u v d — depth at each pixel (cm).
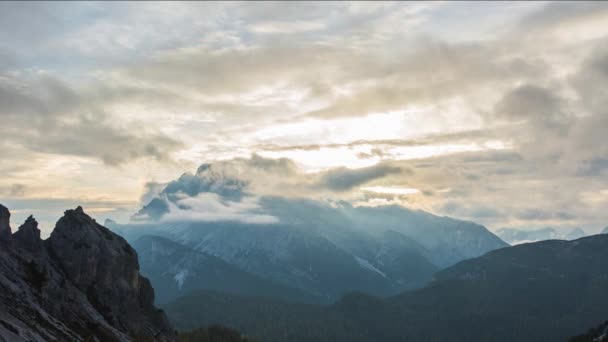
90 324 16438
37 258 17462
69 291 17462
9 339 11150
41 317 14050
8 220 16975
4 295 13512
